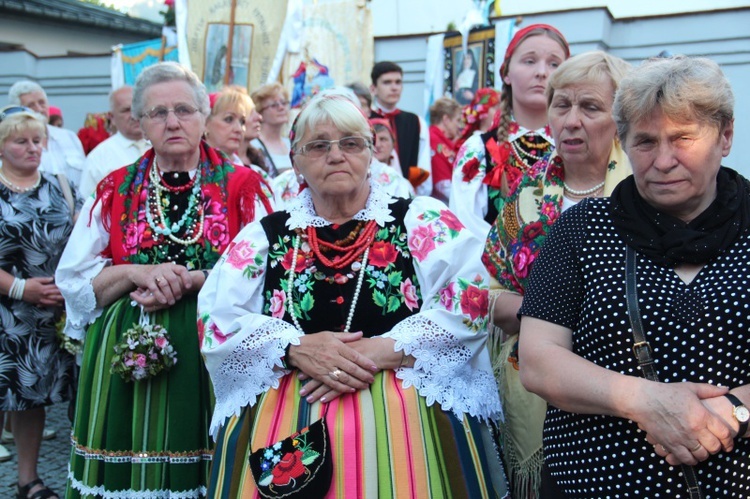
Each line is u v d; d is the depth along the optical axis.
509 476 2.56
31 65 9.98
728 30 7.07
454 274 2.34
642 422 1.66
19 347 3.68
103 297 2.95
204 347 2.35
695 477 1.69
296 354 2.25
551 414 1.96
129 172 3.05
